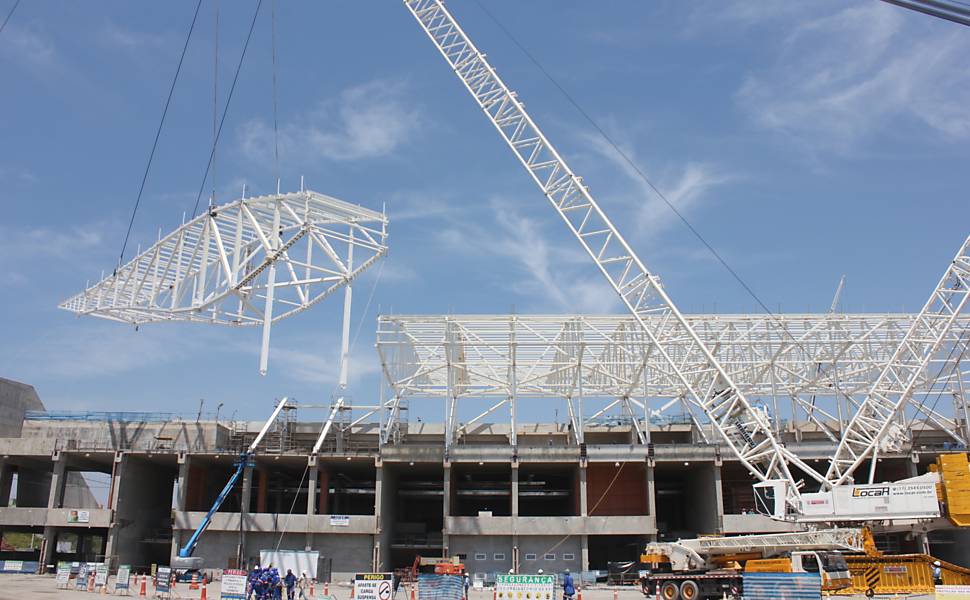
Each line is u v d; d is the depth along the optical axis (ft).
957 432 236.84
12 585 154.40
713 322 223.71
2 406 266.36
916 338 212.64
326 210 213.05
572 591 116.47
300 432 250.57
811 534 136.36
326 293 230.07
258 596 115.14
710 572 128.67
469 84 203.92
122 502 223.30
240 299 212.84
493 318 221.87
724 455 217.56
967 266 182.70
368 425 250.78
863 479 234.58
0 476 232.12
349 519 214.07
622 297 186.29
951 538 209.87
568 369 240.94
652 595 136.56
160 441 235.81
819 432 261.65
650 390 250.16
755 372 230.68
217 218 214.07
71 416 244.22
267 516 214.69
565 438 275.80
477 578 193.16
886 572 131.75
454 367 233.76
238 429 254.06
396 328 220.23
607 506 229.66
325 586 187.62
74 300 241.14
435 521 275.39
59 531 249.34
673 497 260.21
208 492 242.99
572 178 190.39
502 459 219.41
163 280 223.92
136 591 148.87
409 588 161.17
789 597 102.58
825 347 226.79
